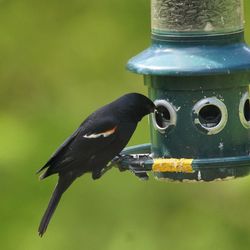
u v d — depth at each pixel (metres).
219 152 12.15
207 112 12.18
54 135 15.46
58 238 15.51
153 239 15.65
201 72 11.70
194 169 11.79
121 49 16.59
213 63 11.77
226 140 12.15
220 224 15.77
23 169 15.16
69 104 16.39
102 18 16.66
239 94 12.17
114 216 15.77
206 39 12.02
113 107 12.50
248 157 11.93
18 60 16.73
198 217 15.84
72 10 16.86
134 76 16.58
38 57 16.73
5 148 15.25
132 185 15.91
